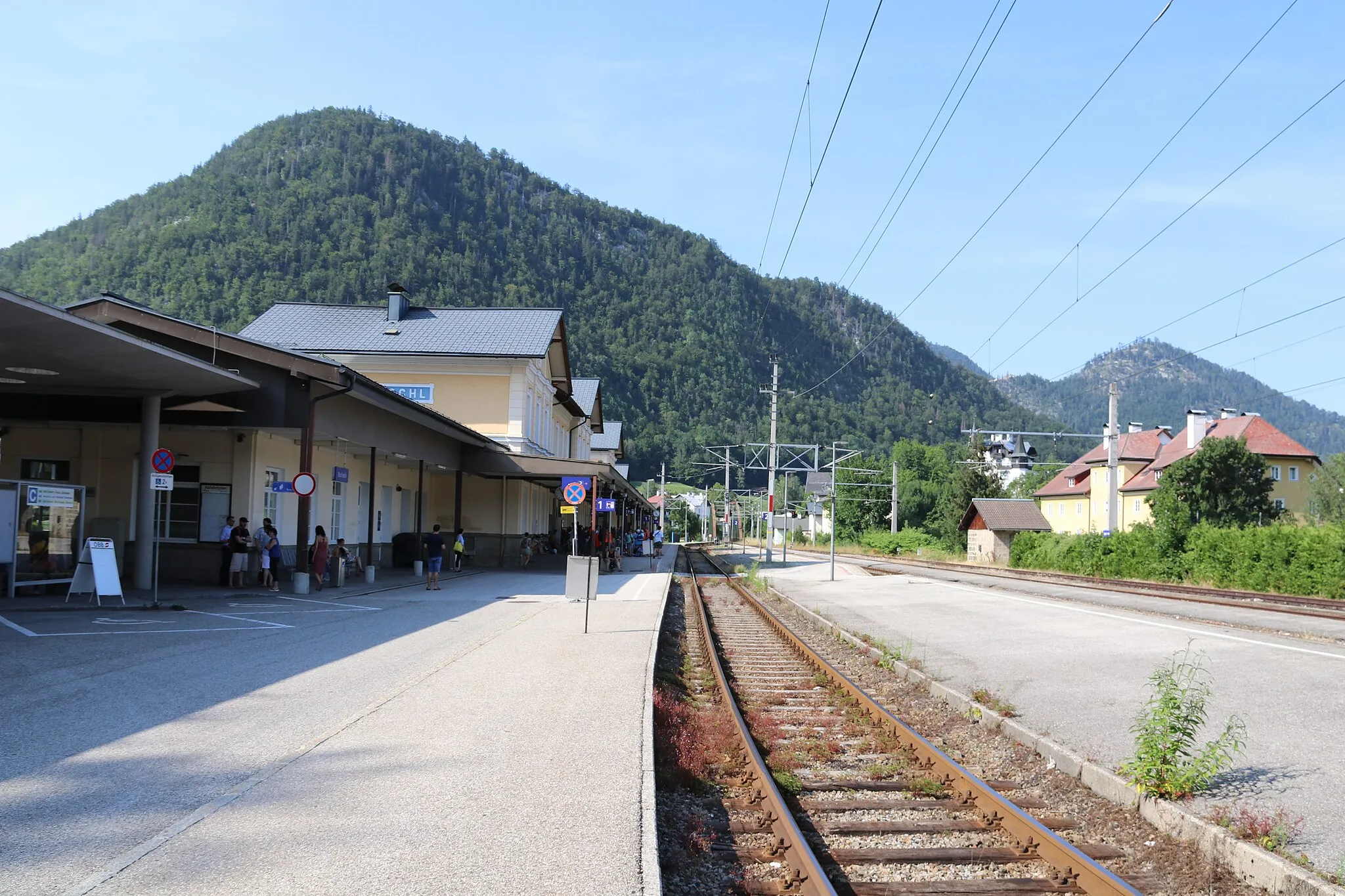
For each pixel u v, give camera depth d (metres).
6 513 16.97
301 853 5.05
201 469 23.00
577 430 56.84
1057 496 80.94
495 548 38.94
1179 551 33.88
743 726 9.39
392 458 30.94
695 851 5.93
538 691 9.98
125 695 9.12
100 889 4.48
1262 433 62.91
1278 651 13.19
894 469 70.56
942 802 7.12
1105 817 6.80
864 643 15.59
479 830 5.51
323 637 13.82
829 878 5.61
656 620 17.58
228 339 19.59
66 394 19.45
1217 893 5.35
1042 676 11.85
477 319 41.72
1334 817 6.23
